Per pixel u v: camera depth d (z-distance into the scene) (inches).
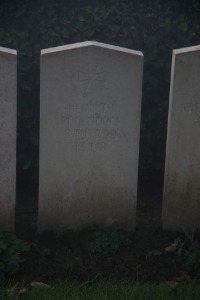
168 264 69.1
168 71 90.4
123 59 72.8
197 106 74.0
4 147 72.8
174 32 89.9
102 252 71.7
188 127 74.7
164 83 91.0
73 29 87.1
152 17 89.1
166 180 76.7
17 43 86.3
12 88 71.3
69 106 73.1
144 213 86.7
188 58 72.7
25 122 88.3
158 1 88.7
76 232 76.5
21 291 62.3
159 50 90.1
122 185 76.5
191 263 68.2
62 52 71.4
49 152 74.0
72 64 72.0
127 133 75.0
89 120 74.0
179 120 74.6
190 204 77.4
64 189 75.5
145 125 91.7
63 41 87.2
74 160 74.8
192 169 76.2
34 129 88.5
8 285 64.1
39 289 62.7
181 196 77.1
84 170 75.4
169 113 74.9
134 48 89.3
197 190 76.9
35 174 91.7
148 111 91.6
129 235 76.1
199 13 90.4
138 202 91.4
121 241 73.7
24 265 67.8
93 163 75.3
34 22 86.6
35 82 87.8
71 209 76.3
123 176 76.2
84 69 72.4
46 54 71.2
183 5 89.7
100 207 76.9
